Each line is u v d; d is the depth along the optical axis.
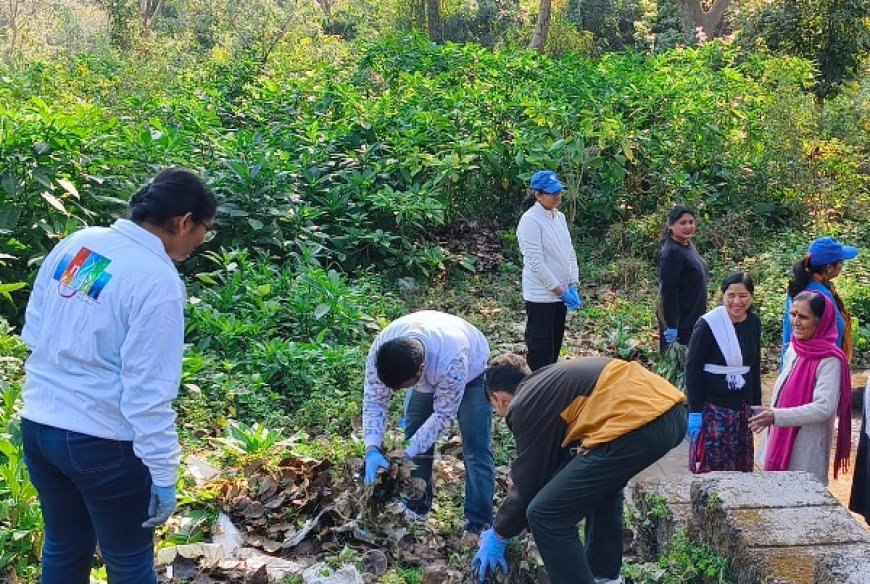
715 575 3.82
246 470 5.46
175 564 4.50
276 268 9.63
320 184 11.11
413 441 4.71
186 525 4.89
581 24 26.81
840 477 6.65
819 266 5.89
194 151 10.55
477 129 12.52
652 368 8.59
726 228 11.70
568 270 7.66
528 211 7.55
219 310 8.35
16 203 8.39
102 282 3.27
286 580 4.34
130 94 14.35
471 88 13.48
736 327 5.73
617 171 12.05
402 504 5.02
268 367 7.37
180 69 17.62
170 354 3.30
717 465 5.79
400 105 13.05
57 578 3.61
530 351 7.68
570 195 11.76
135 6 25.83
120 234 3.37
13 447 4.66
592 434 3.70
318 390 7.20
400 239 10.84
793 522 3.79
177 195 3.37
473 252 11.55
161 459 3.30
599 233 12.28
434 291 10.37
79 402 3.29
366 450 4.77
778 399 5.41
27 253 8.42
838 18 17.44
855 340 8.80
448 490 5.72
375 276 10.24
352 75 15.24
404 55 15.38
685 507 4.63
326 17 30.44
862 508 5.33
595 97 13.34
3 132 8.38
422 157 11.48
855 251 5.89
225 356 7.66
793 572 3.49
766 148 12.90
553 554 3.77
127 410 3.25
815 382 5.24
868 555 3.33
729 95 13.81
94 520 3.45
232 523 5.02
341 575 4.33
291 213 9.94
